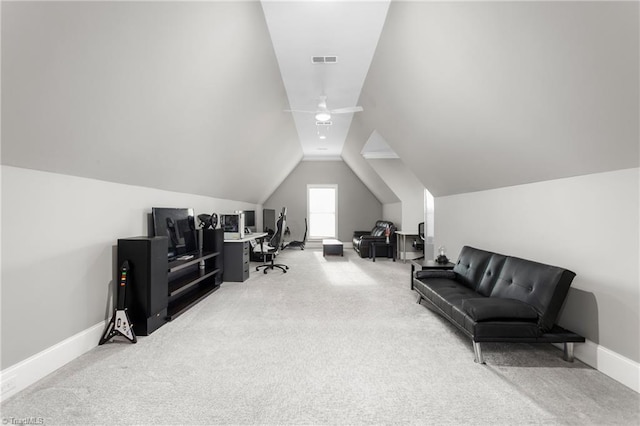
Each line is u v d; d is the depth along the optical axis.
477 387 2.04
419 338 2.87
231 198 6.88
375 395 1.96
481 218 4.04
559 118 2.13
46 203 2.27
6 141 1.86
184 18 2.20
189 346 2.70
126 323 2.75
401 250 8.29
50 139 2.07
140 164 3.16
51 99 1.85
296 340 2.83
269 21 3.01
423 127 3.86
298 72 4.11
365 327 3.15
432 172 4.80
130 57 2.08
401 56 3.13
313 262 7.49
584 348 2.38
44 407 1.82
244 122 4.42
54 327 2.33
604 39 1.52
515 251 3.30
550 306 2.35
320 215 10.95
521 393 1.97
